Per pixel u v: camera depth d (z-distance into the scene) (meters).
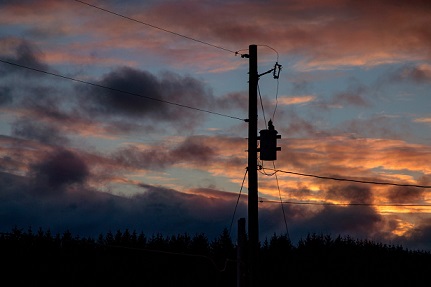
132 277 63.44
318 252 72.00
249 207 24.67
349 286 72.00
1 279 52.06
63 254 55.81
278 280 69.81
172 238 67.81
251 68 25.55
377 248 74.50
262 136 25.14
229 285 64.75
